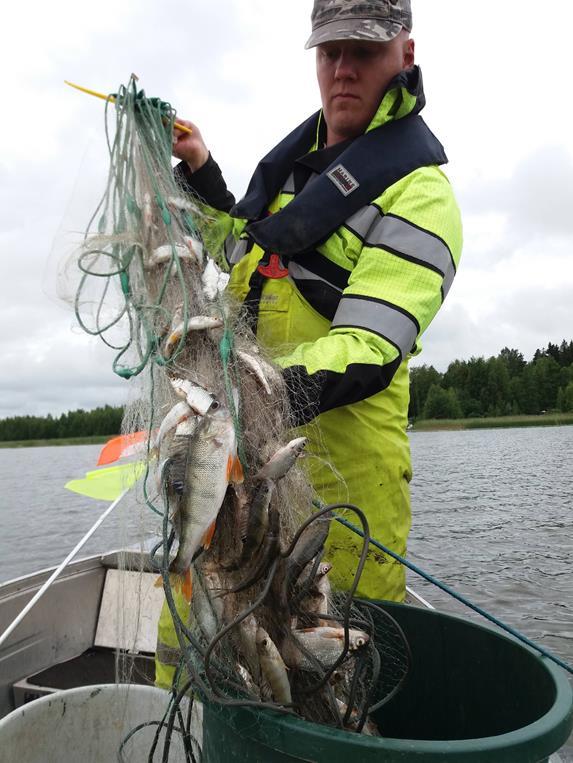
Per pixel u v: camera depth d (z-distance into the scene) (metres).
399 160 2.51
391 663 2.14
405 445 2.70
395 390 2.64
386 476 2.55
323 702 1.72
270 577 1.57
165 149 2.34
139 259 2.11
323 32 2.58
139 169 2.22
